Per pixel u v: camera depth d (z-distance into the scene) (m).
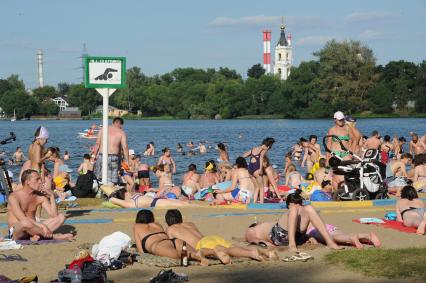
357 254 9.48
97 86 17.73
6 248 10.48
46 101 191.25
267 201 16.95
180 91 160.00
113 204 15.52
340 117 16.97
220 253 9.32
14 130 97.25
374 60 120.75
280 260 9.42
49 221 11.33
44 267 9.30
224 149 21.72
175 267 9.24
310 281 8.24
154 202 15.42
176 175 27.39
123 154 19.55
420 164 18.80
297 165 31.98
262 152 16.81
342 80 119.69
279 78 143.75
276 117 138.50
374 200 15.49
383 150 25.33
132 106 171.00
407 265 8.67
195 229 10.17
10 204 11.20
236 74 189.38
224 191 16.91
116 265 9.18
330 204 15.15
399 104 130.50
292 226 10.16
